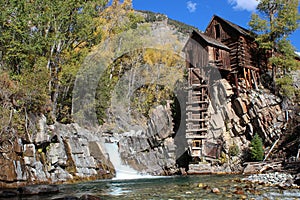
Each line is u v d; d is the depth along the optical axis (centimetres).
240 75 2708
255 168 1997
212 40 2747
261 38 2644
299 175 1422
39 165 1477
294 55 2700
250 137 2427
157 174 2302
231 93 2491
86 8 2298
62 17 2106
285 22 2591
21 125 1455
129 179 1861
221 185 1403
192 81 2614
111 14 2738
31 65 1962
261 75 2803
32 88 1605
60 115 2248
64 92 2322
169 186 1416
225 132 2406
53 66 2178
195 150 2370
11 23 1894
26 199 988
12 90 1517
